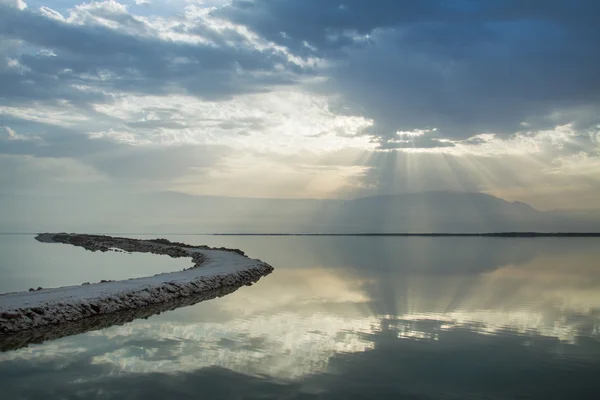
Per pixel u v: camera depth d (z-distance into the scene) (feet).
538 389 36.32
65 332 55.62
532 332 55.57
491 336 53.57
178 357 44.21
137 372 39.73
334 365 41.96
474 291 91.30
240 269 128.16
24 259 189.26
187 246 287.07
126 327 58.49
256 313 68.08
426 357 44.65
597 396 34.99
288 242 481.87
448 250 279.90
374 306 73.87
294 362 42.86
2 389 35.70
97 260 187.01
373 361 43.27
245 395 34.53
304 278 119.75
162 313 69.05
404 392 35.47
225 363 42.32
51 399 33.78
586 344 49.96
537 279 113.80
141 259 195.52
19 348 47.78
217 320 62.75
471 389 36.27
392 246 351.46
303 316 65.41
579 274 126.41
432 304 75.66
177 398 33.94
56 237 437.17
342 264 167.02
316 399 33.94
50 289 80.69
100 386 36.32
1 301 65.92
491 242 470.80
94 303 68.39
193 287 93.25
